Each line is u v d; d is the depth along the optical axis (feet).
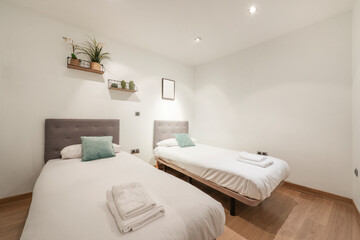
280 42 8.66
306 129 7.79
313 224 5.36
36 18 6.91
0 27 6.25
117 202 3.08
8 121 6.41
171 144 10.43
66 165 5.92
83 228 2.60
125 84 9.07
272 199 7.03
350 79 6.66
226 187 5.84
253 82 9.86
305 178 7.80
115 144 8.27
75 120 7.70
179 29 8.17
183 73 12.98
